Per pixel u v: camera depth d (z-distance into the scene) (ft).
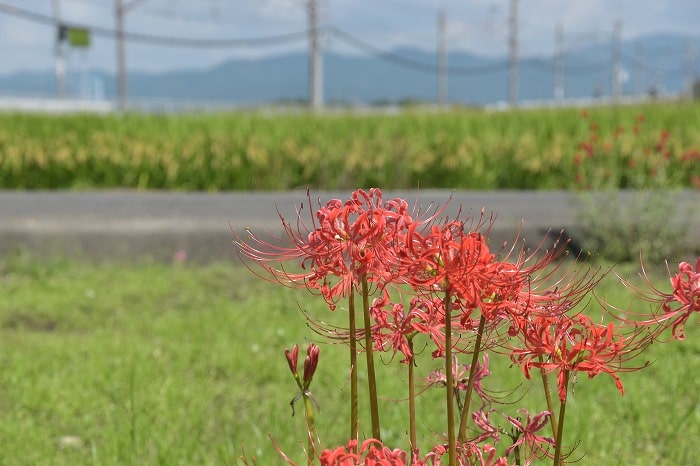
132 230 31.78
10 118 59.47
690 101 75.05
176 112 62.54
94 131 54.24
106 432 14.37
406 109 70.23
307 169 50.24
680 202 35.81
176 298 25.90
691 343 19.26
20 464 13.23
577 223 31.32
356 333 6.41
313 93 126.11
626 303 21.24
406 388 15.84
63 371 18.06
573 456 12.56
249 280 27.71
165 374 17.95
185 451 13.37
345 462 5.26
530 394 15.75
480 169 51.34
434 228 5.52
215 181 51.16
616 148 44.21
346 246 5.73
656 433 14.32
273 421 14.58
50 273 28.89
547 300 5.82
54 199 39.27
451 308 5.98
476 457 6.52
